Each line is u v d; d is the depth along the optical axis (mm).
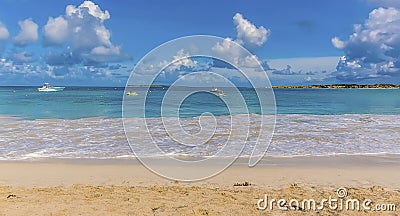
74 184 7645
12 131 14789
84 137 13445
